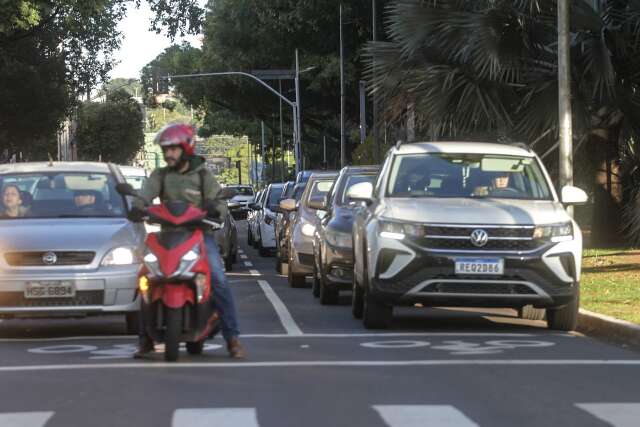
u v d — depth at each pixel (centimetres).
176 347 1775
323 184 3756
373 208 2352
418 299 2183
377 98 4116
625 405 1414
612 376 1653
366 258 2280
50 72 8581
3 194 2306
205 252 1780
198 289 1762
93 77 8844
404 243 2173
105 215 2295
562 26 3272
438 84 3772
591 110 3922
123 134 18612
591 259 3825
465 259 2156
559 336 2183
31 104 8619
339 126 12556
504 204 2267
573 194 2402
